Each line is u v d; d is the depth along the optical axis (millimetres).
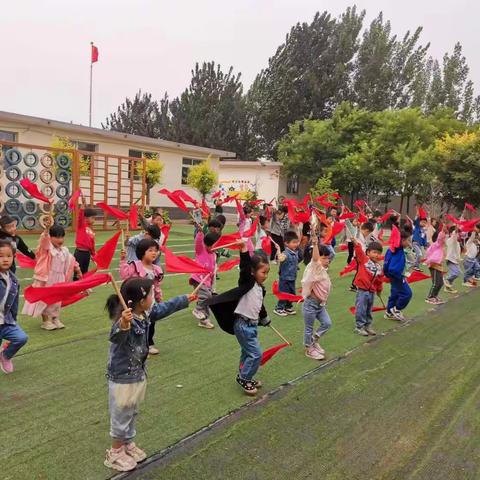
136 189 21719
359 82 39500
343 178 30000
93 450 3549
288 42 38750
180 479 3275
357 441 3900
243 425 4039
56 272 6148
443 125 31016
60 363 5160
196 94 40656
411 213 34000
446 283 10312
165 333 6418
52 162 15547
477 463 3668
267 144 40500
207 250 6512
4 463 3334
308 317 5711
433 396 4836
